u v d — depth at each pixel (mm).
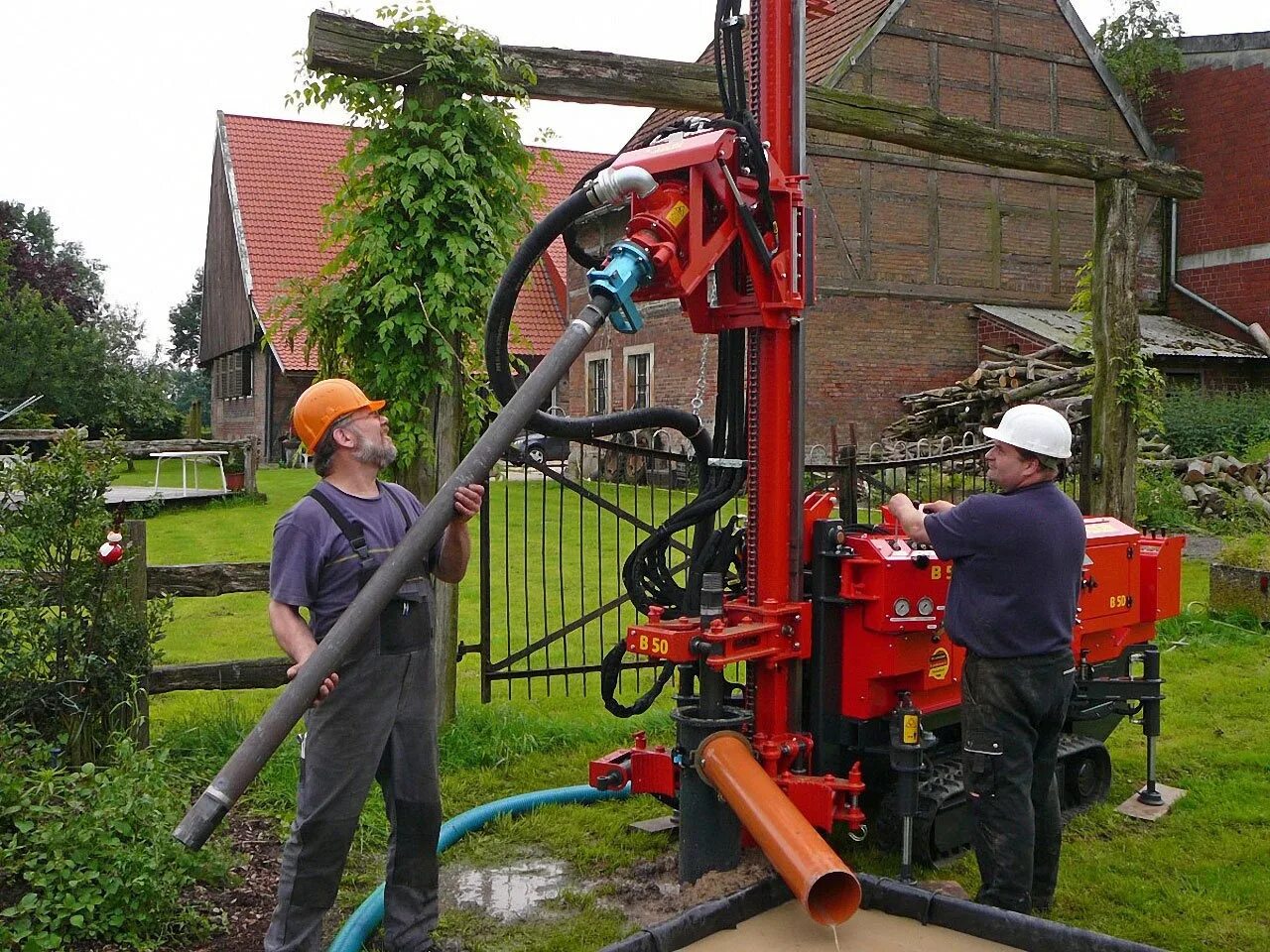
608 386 20594
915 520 3477
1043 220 18016
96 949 3246
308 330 5137
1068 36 18203
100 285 59594
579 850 4078
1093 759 4680
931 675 3896
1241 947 3434
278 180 27266
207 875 3625
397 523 3121
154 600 4773
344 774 2947
